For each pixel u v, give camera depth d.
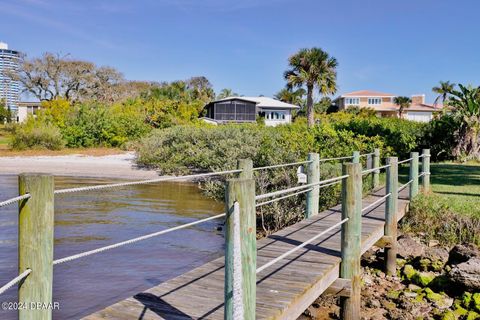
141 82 73.06
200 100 63.00
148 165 27.84
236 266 3.17
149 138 29.12
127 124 35.06
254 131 23.88
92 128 34.53
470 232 9.69
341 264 6.14
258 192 13.17
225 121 49.31
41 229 2.68
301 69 37.56
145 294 4.80
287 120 56.38
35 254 2.67
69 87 63.88
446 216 10.23
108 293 7.92
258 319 4.14
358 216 6.18
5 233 11.68
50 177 2.70
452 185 14.80
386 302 7.57
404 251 9.44
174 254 10.52
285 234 7.58
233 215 3.34
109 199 18.34
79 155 30.78
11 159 28.88
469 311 7.19
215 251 10.87
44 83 62.47
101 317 4.18
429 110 71.25
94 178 24.28
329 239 7.28
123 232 12.58
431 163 23.22
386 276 8.77
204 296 4.75
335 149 17.98
